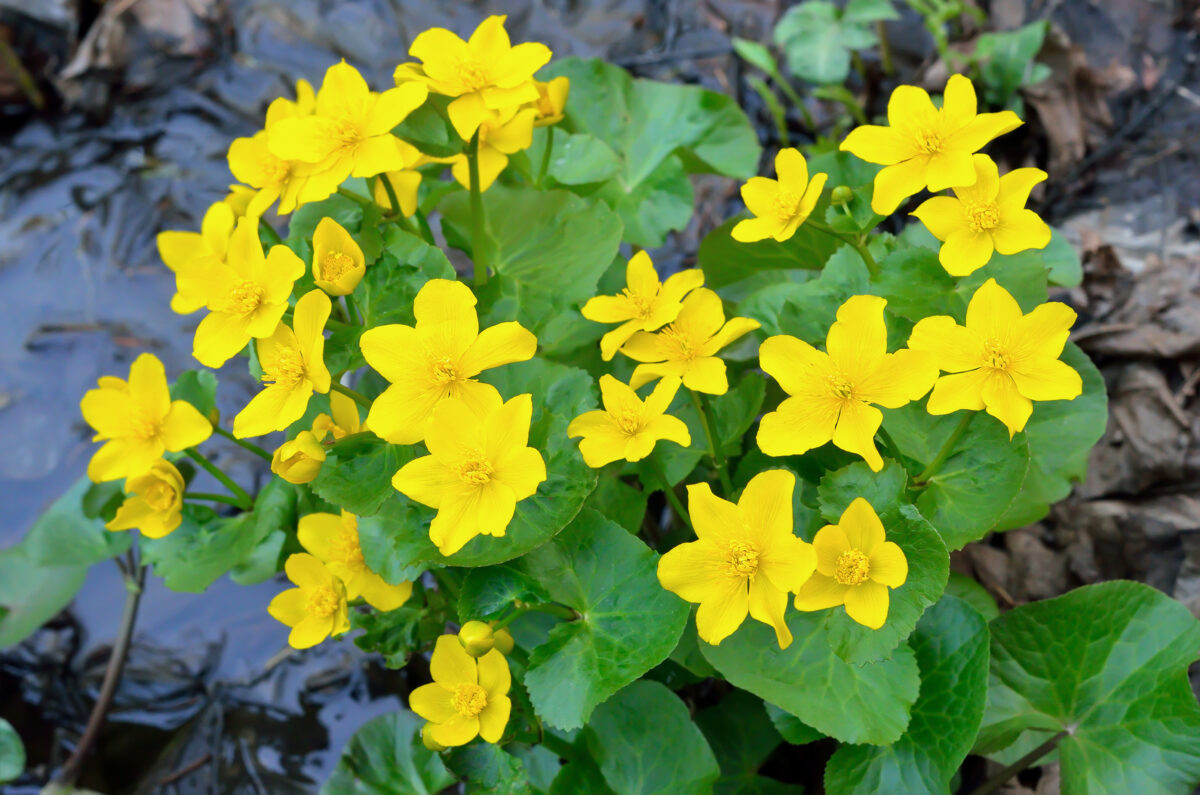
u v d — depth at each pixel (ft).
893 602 1.83
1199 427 2.29
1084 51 2.66
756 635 1.90
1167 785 1.90
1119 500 2.29
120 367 2.55
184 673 2.35
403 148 2.02
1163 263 2.44
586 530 1.94
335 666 2.35
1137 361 2.36
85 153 2.90
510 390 2.01
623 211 2.37
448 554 1.82
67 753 2.31
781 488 1.77
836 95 2.58
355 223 2.03
